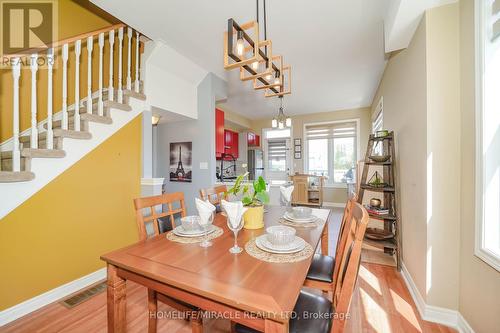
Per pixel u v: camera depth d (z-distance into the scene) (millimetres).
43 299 1858
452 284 1632
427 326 1614
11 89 2080
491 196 1309
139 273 957
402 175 2465
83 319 1689
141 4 2109
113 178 2449
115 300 1105
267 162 6926
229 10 2178
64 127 2035
